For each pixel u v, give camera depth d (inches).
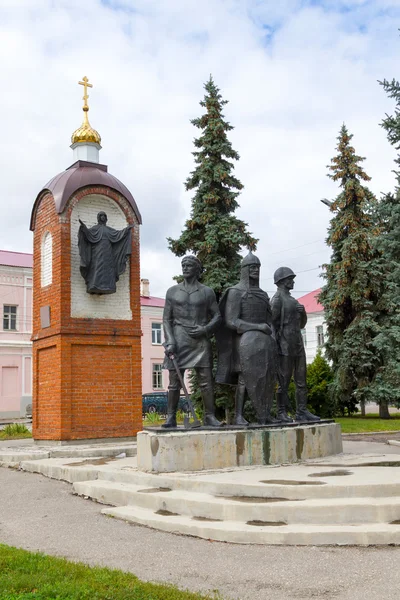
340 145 1129.4
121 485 374.9
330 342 1146.7
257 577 225.6
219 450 395.9
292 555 252.2
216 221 869.8
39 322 677.3
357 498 304.8
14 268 1721.2
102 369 652.1
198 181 902.4
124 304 684.1
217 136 894.4
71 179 670.5
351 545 264.2
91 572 220.2
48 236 686.5
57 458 532.4
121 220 699.4
